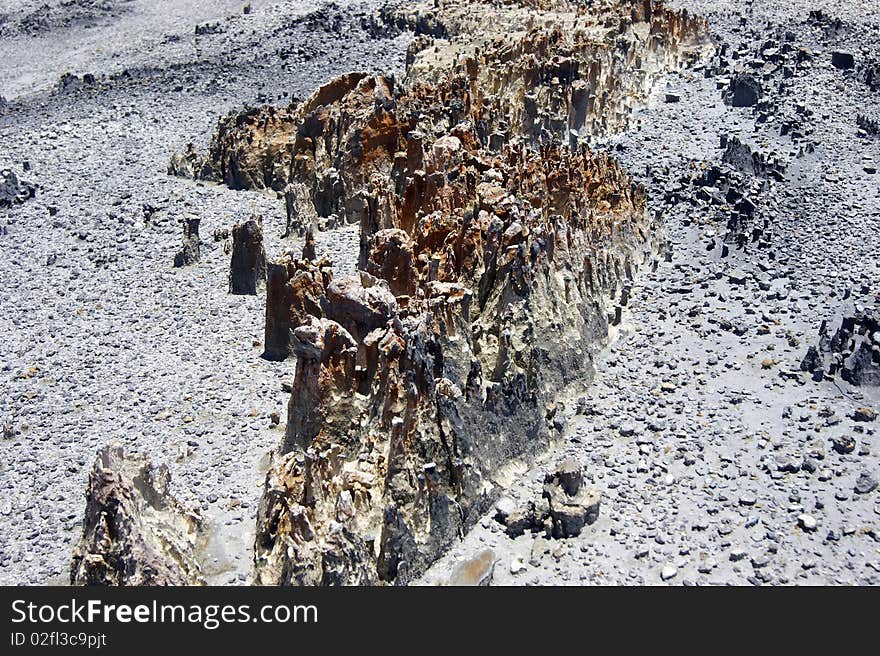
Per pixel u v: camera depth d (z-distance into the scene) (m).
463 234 39.09
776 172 55.97
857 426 37.44
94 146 68.06
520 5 82.81
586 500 32.94
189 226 51.16
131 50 94.12
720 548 31.92
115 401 40.50
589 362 40.25
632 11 74.88
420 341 32.31
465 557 31.73
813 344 42.31
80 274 51.41
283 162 59.28
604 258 44.47
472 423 34.06
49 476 36.38
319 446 32.50
